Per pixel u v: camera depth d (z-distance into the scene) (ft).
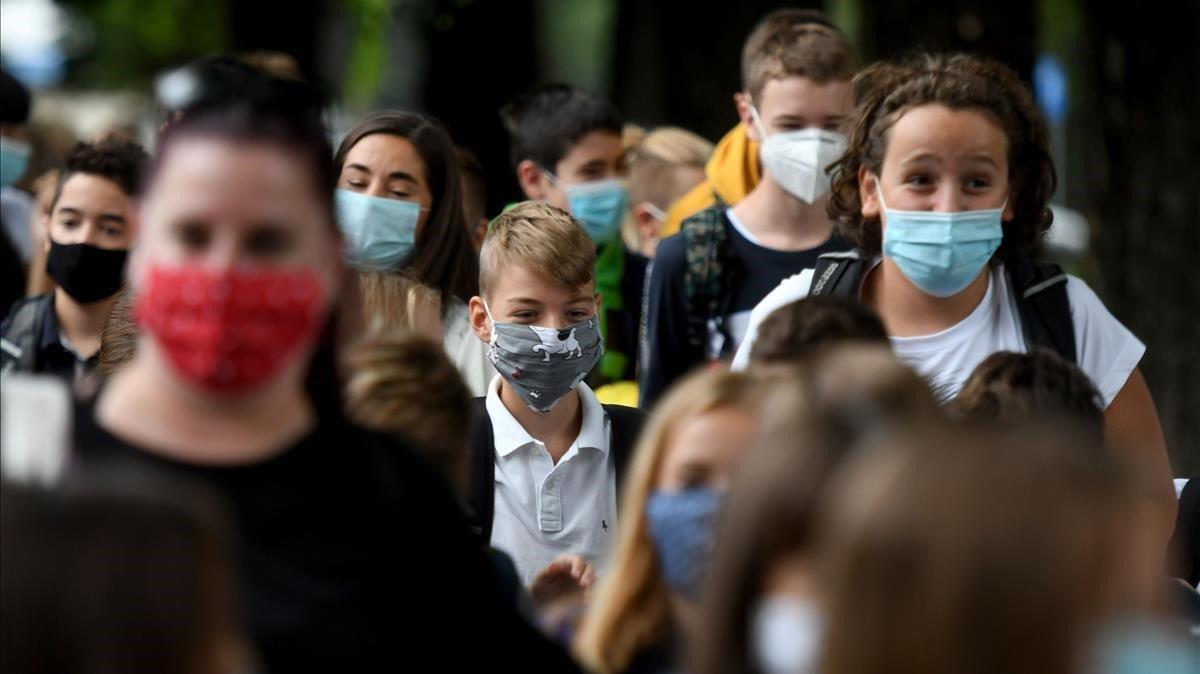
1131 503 17.85
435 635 23.50
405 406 29.71
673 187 65.31
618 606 26.86
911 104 38.63
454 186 48.32
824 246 49.37
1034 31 74.74
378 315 39.29
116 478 18.78
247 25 117.29
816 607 17.79
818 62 49.78
